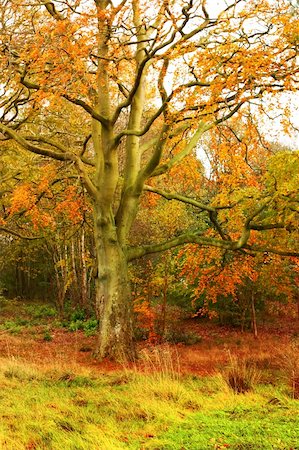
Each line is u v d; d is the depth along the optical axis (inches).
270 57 381.1
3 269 1534.2
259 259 581.0
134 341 548.7
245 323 911.7
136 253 573.0
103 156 540.1
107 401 289.6
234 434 193.2
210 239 558.3
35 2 479.5
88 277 1202.6
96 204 564.1
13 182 699.4
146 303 724.0
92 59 502.3
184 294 939.3
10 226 900.6
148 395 297.4
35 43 430.0
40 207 654.5
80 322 973.8
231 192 571.8
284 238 538.9
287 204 472.4
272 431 191.8
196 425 217.0
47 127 649.0
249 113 496.4
